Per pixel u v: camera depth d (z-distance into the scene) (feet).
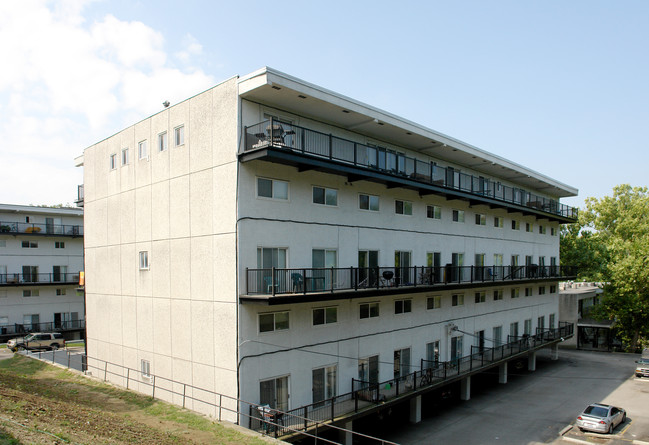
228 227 55.16
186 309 61.26
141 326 69.97
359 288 65.26
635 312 142.00
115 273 76.59
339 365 64.80
